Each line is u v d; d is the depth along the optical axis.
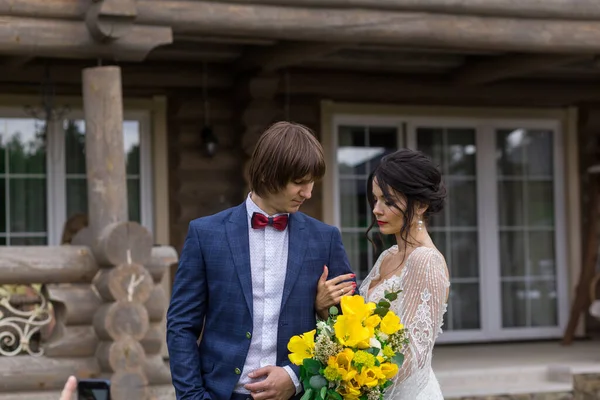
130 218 8.41
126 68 8.20
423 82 8.98
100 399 2.25
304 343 2.98
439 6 6.67
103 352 5.64
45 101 7.79
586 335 9.57
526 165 9.49
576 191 9.54
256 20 6.26
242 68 8.13
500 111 9.34
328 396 2.96
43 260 5.68
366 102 8.95
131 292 5.64
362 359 2.89
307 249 3.16
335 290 3.11
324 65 8.48
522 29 6.90
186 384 3.05
